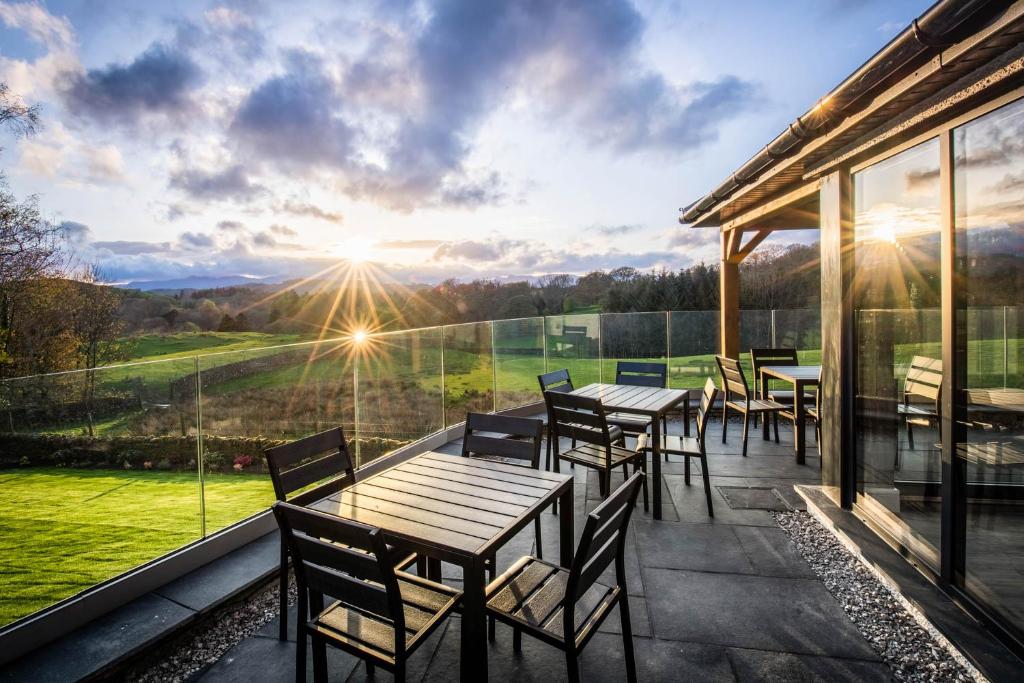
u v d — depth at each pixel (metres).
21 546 2.95
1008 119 2.39
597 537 2.04
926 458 3.13
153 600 2.96
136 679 2.48
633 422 4.92
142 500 3.59
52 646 2.55
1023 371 2.40
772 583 3.23
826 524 3.94
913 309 3.22
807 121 3.43
